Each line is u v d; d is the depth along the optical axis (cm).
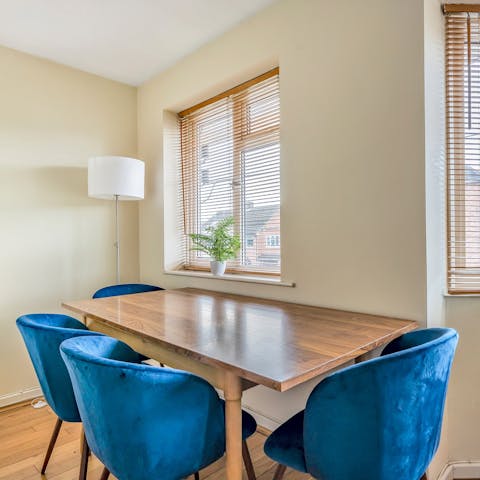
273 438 113
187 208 284
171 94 268
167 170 280
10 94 237
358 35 162
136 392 89
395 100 151
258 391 204
